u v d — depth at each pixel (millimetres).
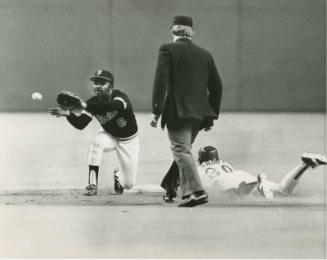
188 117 21906
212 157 25734
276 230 20312
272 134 43625
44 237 19625
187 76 22281
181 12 61500
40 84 61375
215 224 20984
